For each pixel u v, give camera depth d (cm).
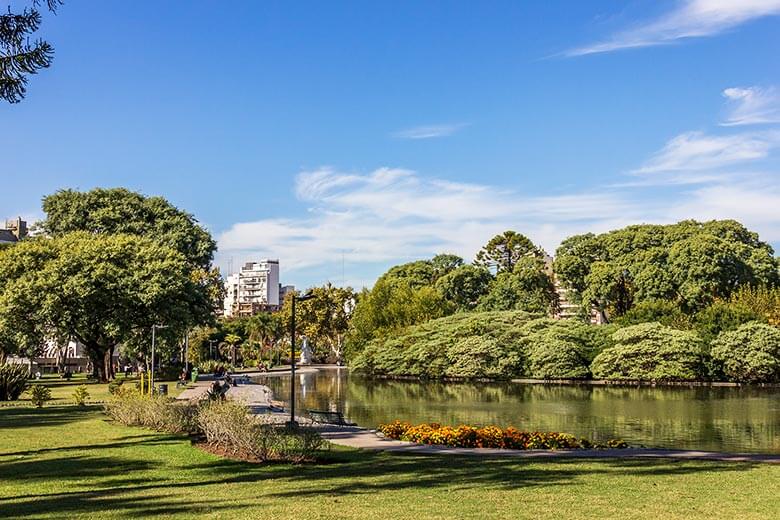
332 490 1326
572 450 2012
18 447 2005
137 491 1323
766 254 7944
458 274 9562
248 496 1261
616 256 8419
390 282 9469
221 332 10281
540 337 6406
